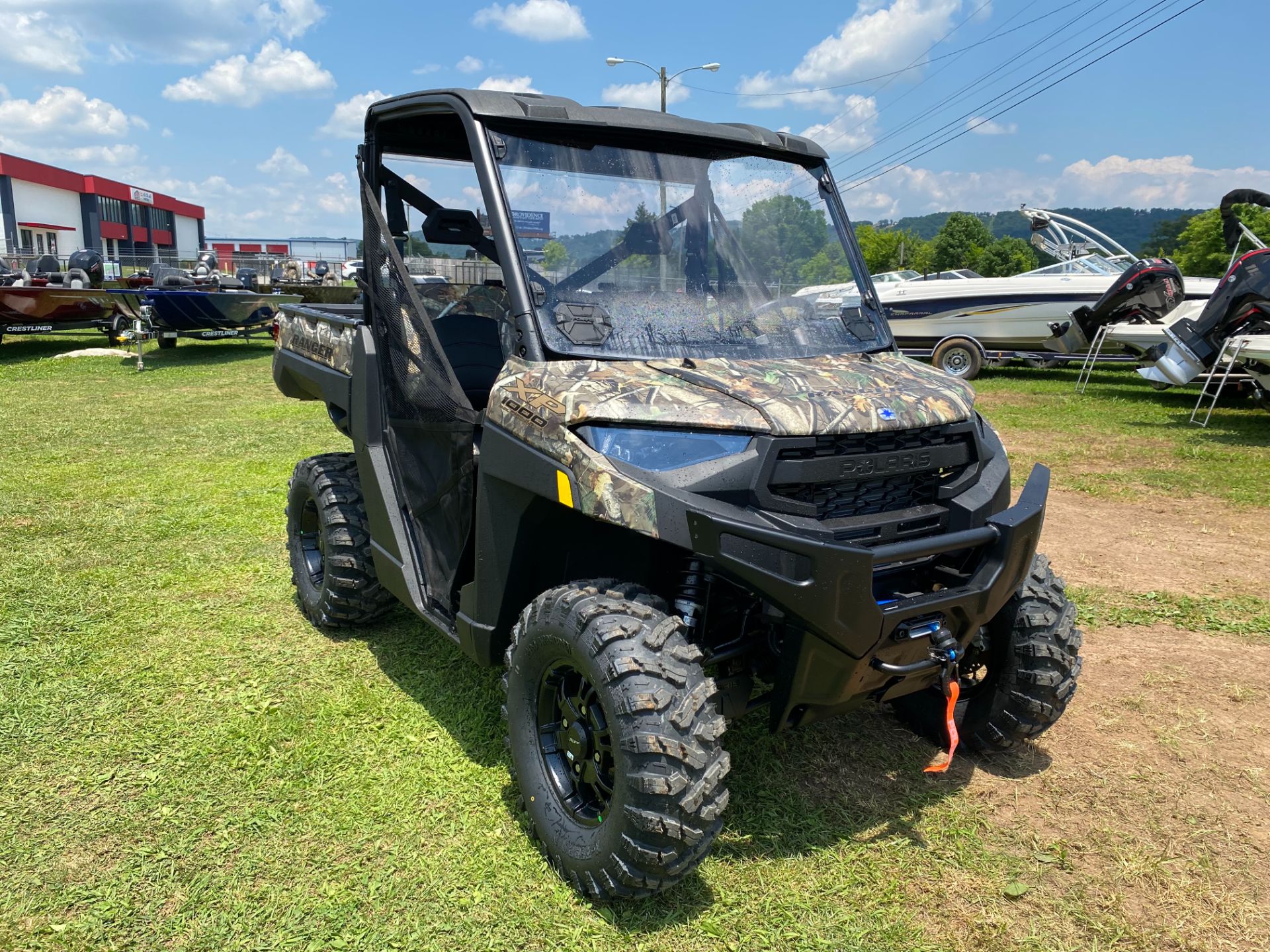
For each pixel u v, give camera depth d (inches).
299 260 784.9
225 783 116.5
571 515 102.8
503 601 109.4
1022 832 110.6
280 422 374.0
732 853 105.3
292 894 96.3
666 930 92.7
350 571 153.6
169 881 98.3
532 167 113.5
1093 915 96.3
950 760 102.3
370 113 139.3
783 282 127.1
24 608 171.5
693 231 121.8
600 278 113.0
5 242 1827.0
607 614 92.4
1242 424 408.5
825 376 105.3
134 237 2332.7
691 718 86.9
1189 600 188.1
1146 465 319.0
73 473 279.3
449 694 140.9
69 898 95.2
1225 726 137.3
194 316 573.6
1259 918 96.2
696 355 110.8
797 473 91.4
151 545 210.4
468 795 114.9
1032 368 665.6
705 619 101.4
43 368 542.0
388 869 100.6
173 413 391.9
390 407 138.0
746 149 130.7
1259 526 244.5
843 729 134.5
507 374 105.4
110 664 149.6
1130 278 469.1
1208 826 112.2
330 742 126.8
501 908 95.0
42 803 111.6
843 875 101.8
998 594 100.8
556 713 104.6
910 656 98.0
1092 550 223.1
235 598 179.8
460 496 117.4
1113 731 135.8
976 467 106.7
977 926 94.4
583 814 99.0
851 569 87.6
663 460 90.0
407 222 147.3
